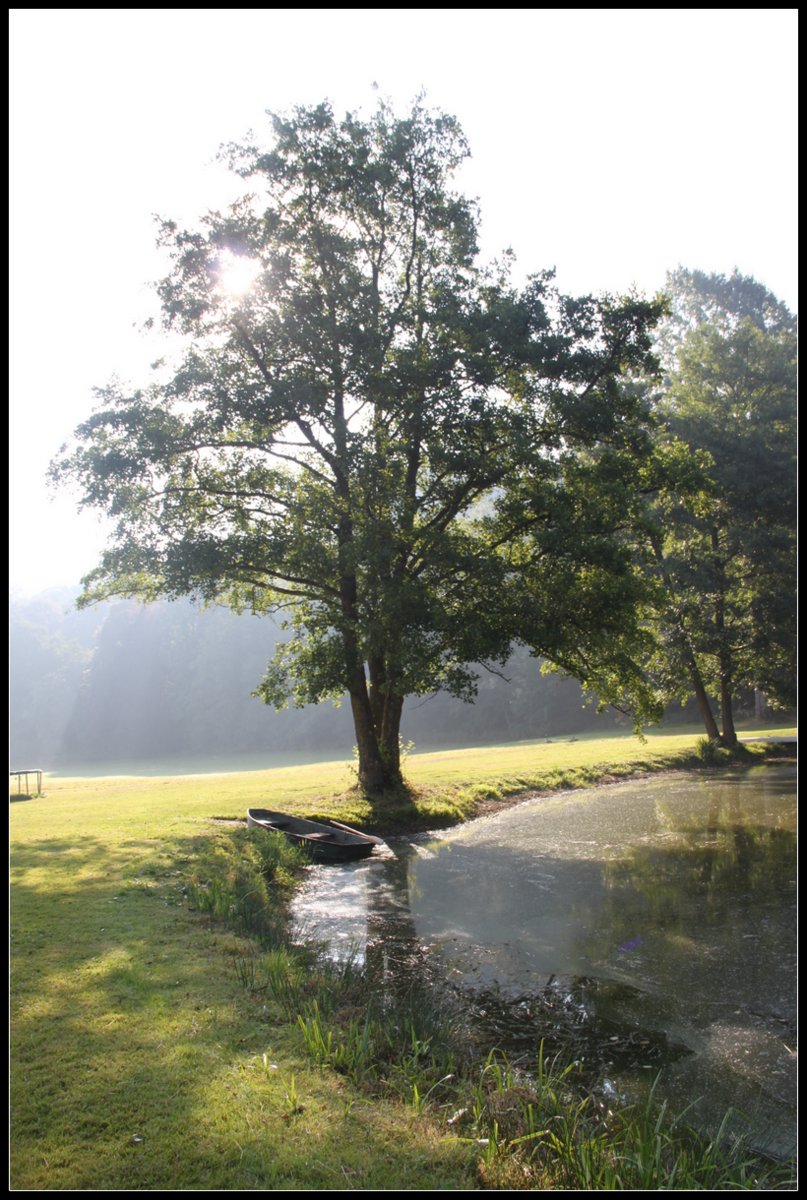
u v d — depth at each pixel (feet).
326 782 81.46
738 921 36.65
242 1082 17.34
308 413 61.98
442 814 66.33
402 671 59.52
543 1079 20.86
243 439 66.44
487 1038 24.34
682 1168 16.16
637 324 63.41
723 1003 27.09
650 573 102.78
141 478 62.34
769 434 109.40
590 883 45.01
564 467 65.67
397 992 27.63
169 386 62.28
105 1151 14.44
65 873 36.76
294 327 60.08
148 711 277.23
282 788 77.10
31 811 60.95
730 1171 16.53
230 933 29.94
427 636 62.64
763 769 97.45
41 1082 16.99
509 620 60.23
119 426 62.18
